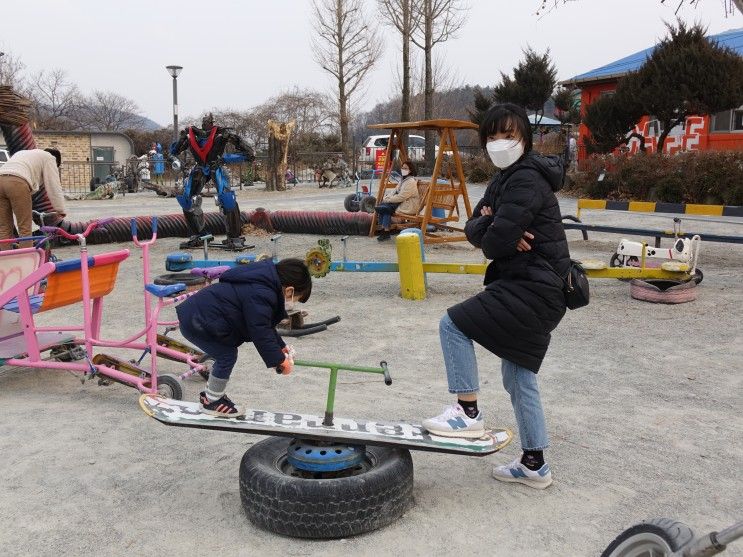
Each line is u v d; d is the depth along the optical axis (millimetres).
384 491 3223
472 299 3486
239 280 3502
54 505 3531
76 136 35125
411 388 5320
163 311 7949
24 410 4852
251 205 20953
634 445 4266
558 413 4797
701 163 17188
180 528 3322
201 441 4320
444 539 3213
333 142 40562
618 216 16734
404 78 32812
